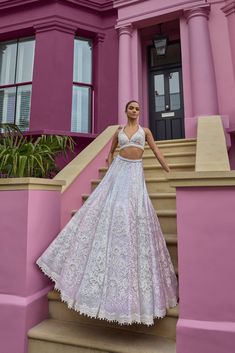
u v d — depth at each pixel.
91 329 2.02
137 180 2.12
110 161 2.63
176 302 1.93
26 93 6.17
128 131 2.32
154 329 1.93
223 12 5.37
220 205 1.68
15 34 6.35
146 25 6.07
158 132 6.46
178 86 6.47
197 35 5.32
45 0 6.05
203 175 1.69
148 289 1.75
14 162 2.59
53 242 2.17
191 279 1.68
